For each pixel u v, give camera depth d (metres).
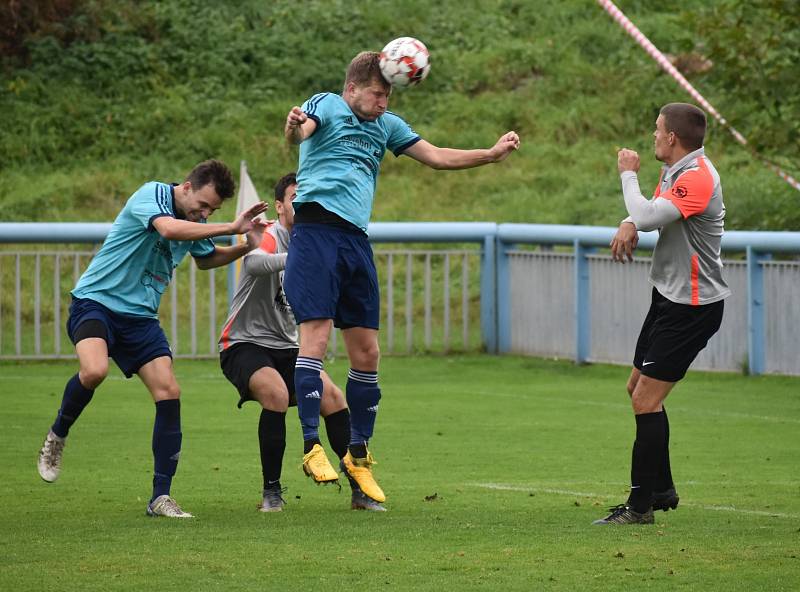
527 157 59.28
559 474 24.25
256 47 65.31
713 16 44.69
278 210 21.64
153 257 19.83
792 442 28.19
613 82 64.69
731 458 26.16
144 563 15.52
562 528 18.14
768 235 37.69
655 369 18.53
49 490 22.08
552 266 42.47
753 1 45.38
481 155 20.64
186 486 22.72
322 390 19.77
